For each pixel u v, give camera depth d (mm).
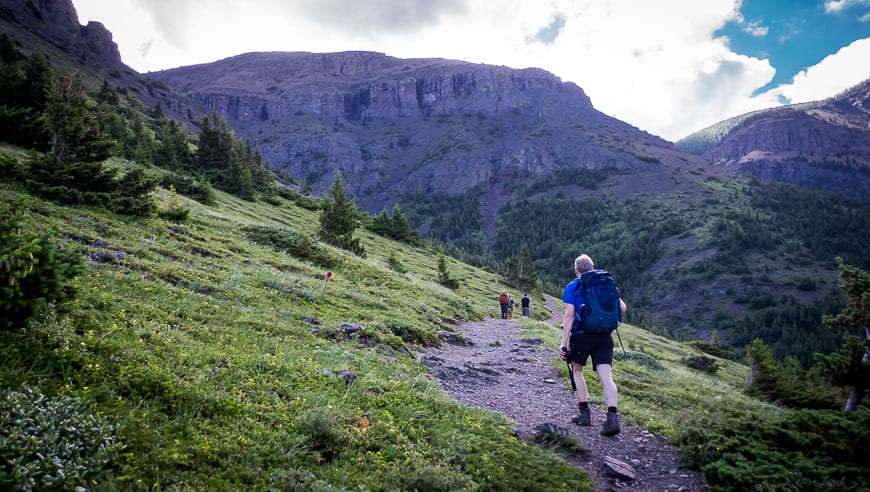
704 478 5121
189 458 3590
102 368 4426
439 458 4750
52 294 5023
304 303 12414
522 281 76062
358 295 16250
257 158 103188
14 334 4367
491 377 9758
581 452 5746
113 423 3652
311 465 4020
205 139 69562
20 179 16672
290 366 6316
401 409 5762
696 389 12289
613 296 6223
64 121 19109
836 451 4918
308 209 81875
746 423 5914
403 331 12281
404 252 68938
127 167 48625
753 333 173000
